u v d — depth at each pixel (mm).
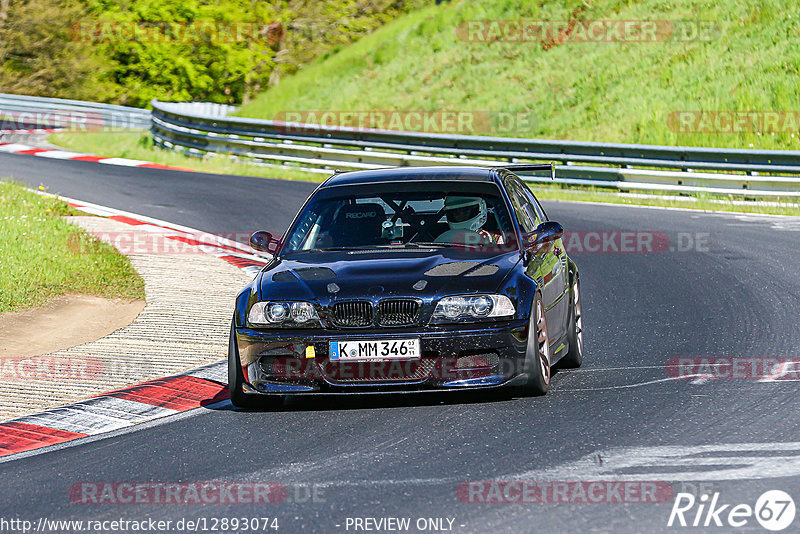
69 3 152250
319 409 23047
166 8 150625
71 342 31234
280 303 22453
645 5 111562
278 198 63906
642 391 23219
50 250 42719
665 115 91875
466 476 17531
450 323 21906
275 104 123250
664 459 18016
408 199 25953
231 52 150000
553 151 70250
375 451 19391
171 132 91125
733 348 27641
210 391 25250
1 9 151750
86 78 152625
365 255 24219
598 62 105438
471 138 73188
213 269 41938
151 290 37719
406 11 148750
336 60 131750
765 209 59656
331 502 16531
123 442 21141
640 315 33312
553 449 18906
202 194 65625
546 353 23406
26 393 25266
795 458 17719
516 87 107062
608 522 15055
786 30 98562
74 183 69938
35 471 19344
